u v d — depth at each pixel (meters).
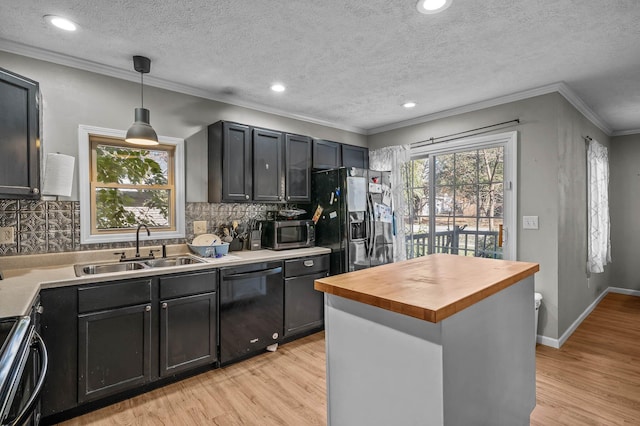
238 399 2.19
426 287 1.31
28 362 1.29
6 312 1.37
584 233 3.74
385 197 3.86
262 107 3.56
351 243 3.42
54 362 1.88
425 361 1.11
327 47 2.30
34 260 2.28
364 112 3.83
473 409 1.27
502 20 1.97
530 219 3.09
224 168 2.96
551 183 2.97
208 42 2.22
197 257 2.79
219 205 3.26
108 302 2.06
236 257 2.85
